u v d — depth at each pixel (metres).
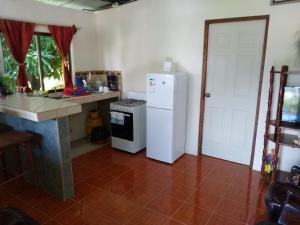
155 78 3.23
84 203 2.48
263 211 2.34
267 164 2.90
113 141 3.91
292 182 2.31
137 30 3.92
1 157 2.97
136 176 3.05
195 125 3.61
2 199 2.54
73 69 4.20
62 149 2.40
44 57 3.90
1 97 2.93
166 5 3.50
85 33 4.29
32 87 3.85
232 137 3.38
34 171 2.63
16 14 3.33
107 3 3.81
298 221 2.09
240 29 3.02
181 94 3.35
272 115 2.90
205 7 3.18
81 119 4.48
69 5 3.87
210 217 2.26
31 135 2.44
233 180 2.94
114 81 4.36
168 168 3.27
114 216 2.28
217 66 3.29
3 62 3.39
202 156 3.67
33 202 2.49
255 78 3.04
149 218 2.25
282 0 2.60
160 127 3.34
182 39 3.46
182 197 2.58
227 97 3.30
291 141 2.62
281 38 2.69
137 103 3.79
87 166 3.34
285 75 2.52
